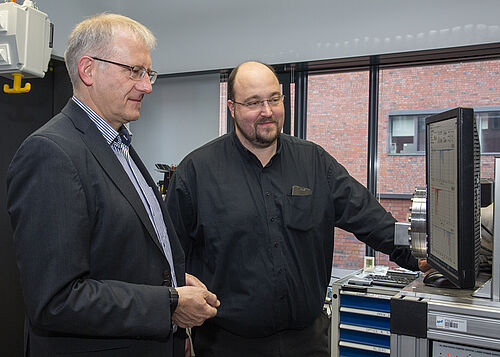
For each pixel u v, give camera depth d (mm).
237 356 1476
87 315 915
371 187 3221
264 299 1434
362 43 3039
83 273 954
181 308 1062
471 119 844
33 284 903
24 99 2705
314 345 1551
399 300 899
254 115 1436
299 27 3236
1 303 2547
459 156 843
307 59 3207
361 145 3258
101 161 1047
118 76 1077
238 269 1459
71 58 1101
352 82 3285
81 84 1102
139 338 1049
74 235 924
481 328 822
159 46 3734
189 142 3684
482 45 2721
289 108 3449
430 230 1062
